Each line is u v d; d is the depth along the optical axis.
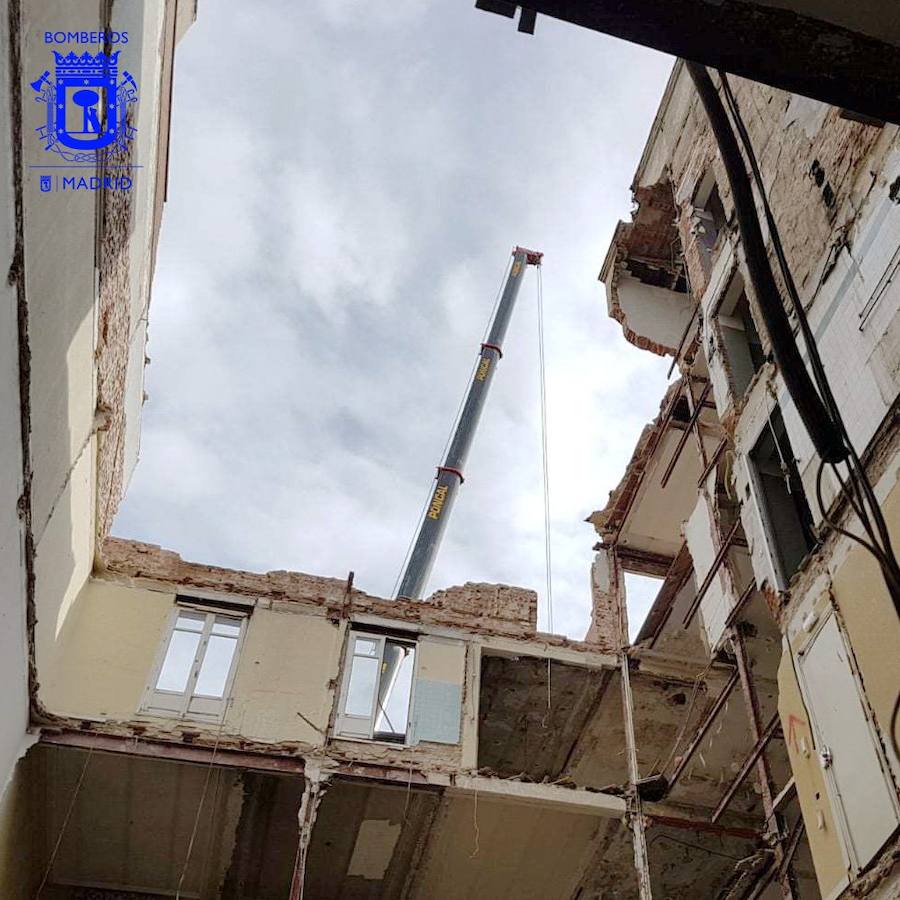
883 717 7.55
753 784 14.29
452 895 15.45
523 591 16.47
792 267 10.56
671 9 3.47
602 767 17.31
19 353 8.35
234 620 14.96
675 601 15.70
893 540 7.73
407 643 15.33
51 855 14.24
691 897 15.91
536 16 4.09
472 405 34.28
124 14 10.27
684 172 15.63
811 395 3.92
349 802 14.01
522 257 41.09
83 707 13.34
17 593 10.17
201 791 13.68
